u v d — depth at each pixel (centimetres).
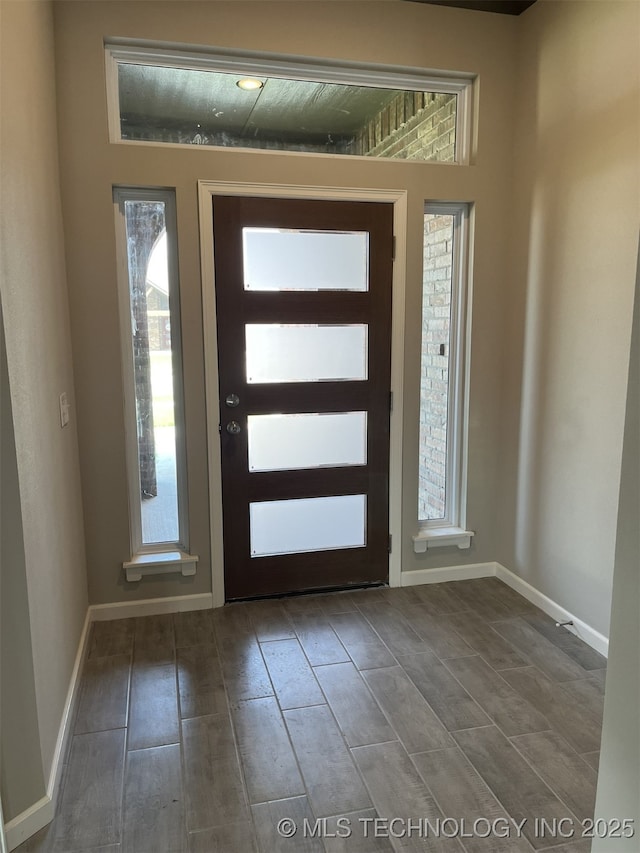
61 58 250
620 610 130
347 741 202
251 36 264
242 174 275
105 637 271
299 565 312
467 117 302
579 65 252
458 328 319
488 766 190
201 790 181
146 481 296
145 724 211
